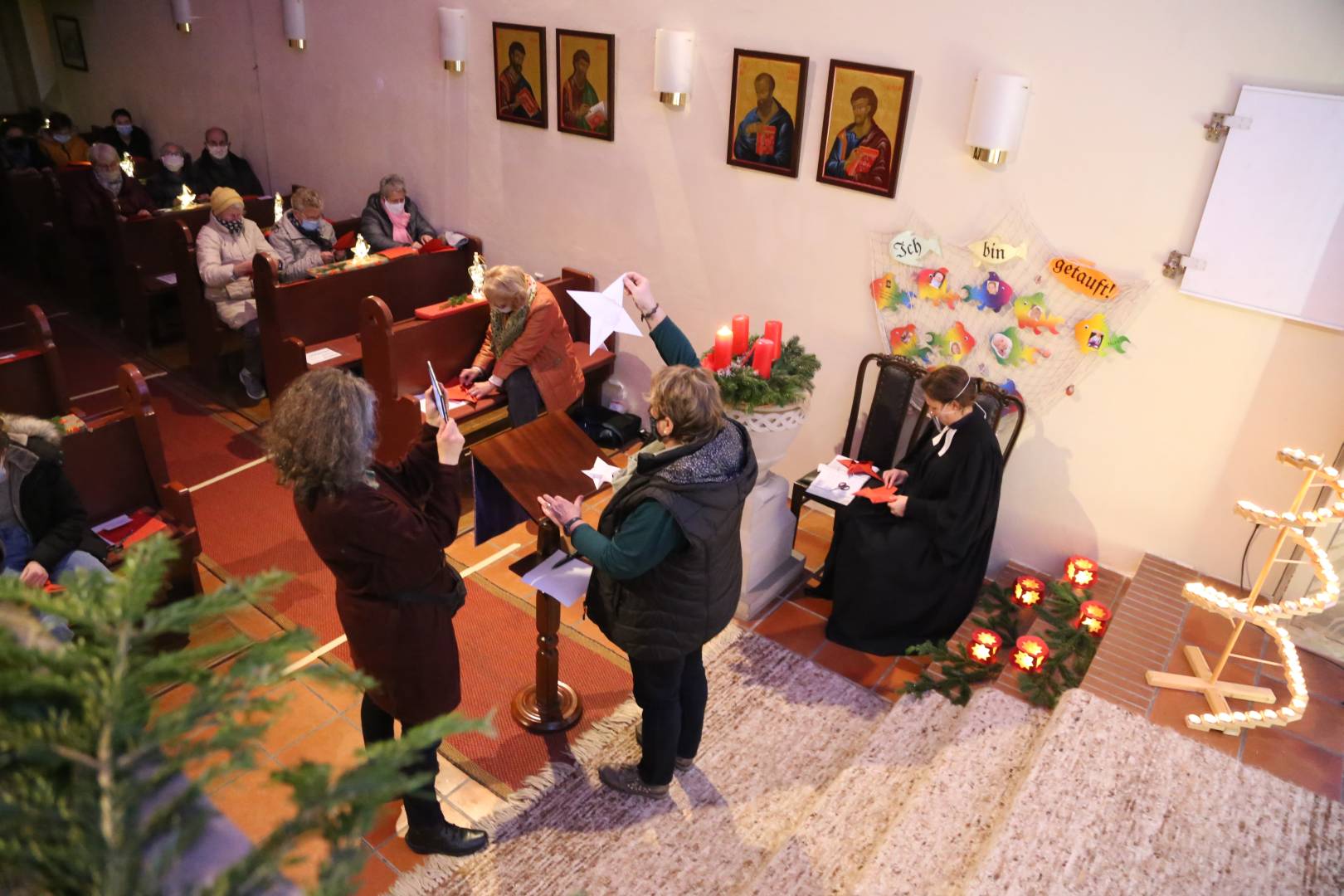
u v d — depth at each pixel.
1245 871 2.49
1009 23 3.87
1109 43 3.68
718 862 3.05
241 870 0.75
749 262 5.02
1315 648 3.58
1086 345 4.08
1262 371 3.72
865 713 3.75
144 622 0.87
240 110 7.51
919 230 4.38
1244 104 3.45
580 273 5.71
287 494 5.00
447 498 2.58
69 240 7.00
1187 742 2.93
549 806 3.23
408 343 4.96
